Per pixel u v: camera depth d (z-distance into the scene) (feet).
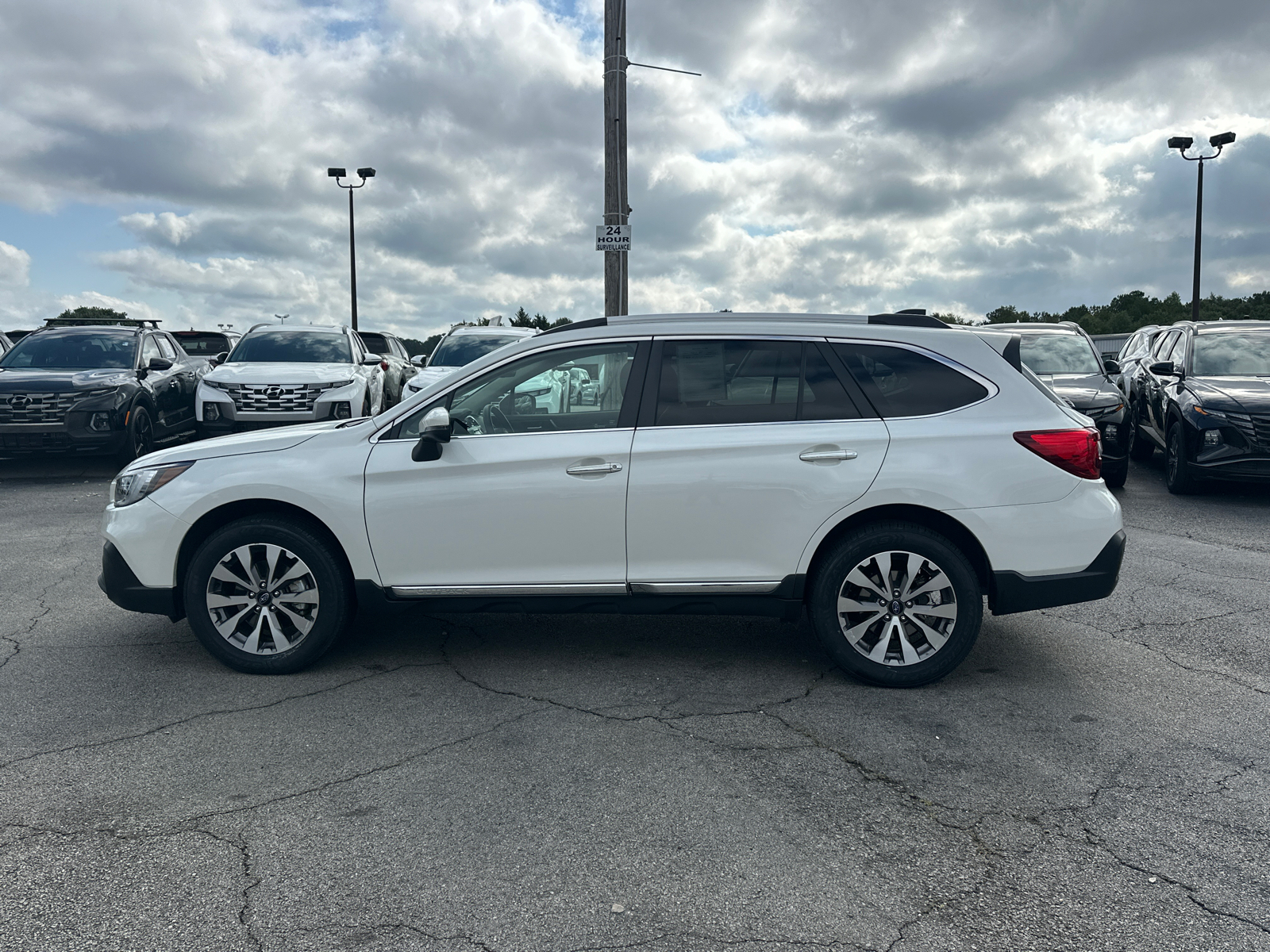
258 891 9.00
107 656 16.17
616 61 41.27
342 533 14.89
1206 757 12.09
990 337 15.06
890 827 10.26
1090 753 12.21
